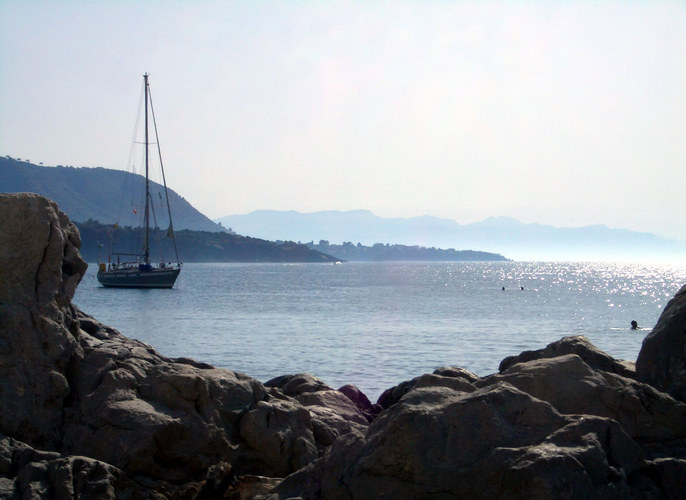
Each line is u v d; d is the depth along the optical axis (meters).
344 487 10.44
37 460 12.38
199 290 113.19
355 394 18.83
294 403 15.16
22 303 14.55
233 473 13.76
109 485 12.02
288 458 14.16
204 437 13.68
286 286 132.75
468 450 9.97
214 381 14.60
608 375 12.57
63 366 14.63
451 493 9.69
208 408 14.13
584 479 9.27
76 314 17.02
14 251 14.64
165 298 90.94
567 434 9.96
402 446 10.05
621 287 144.38
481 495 9.50
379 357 36.66
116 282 110.81
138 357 15.60
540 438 10.09
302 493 10.95
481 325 56.00
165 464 13.35
